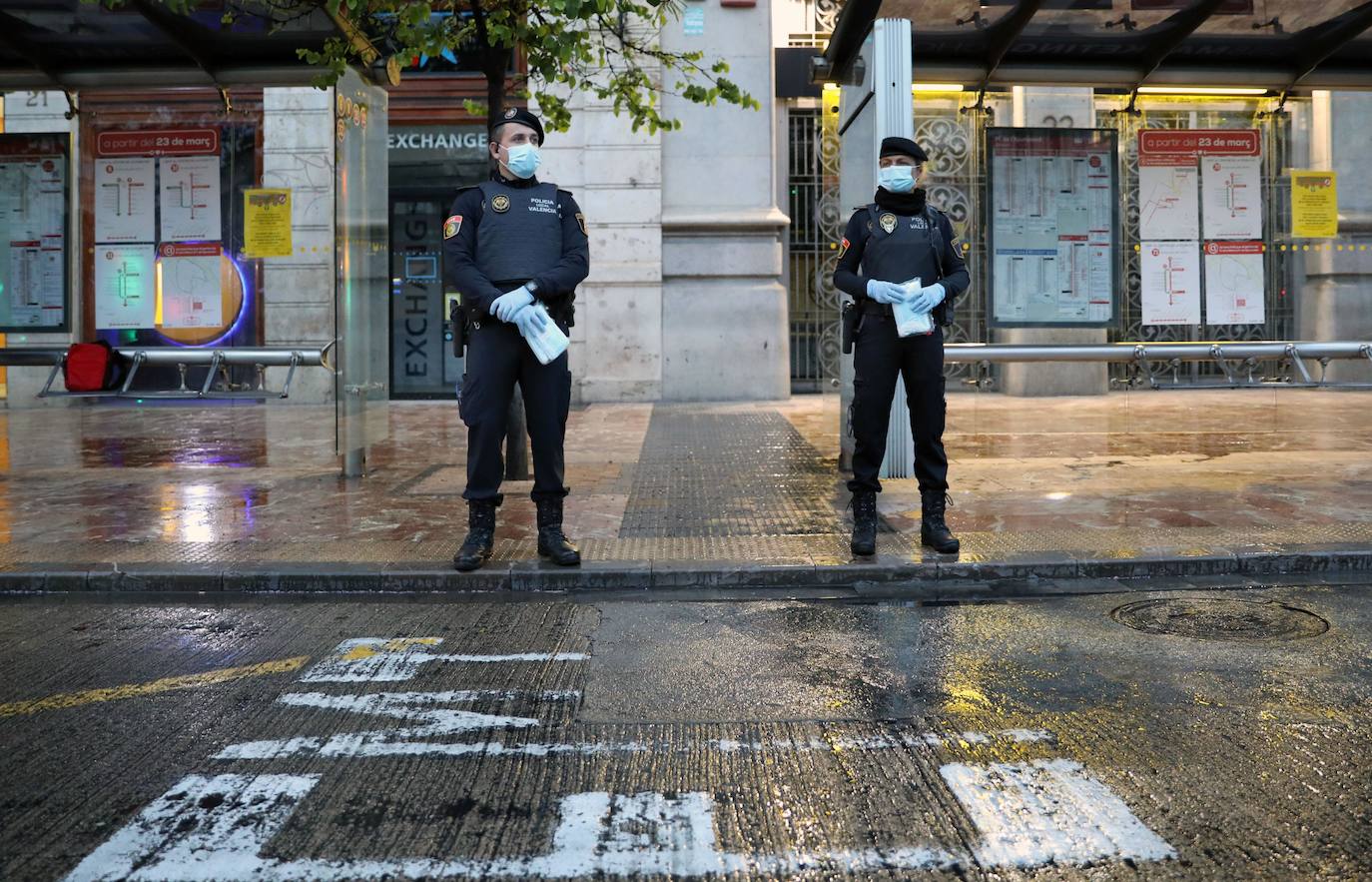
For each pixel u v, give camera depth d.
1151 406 13.01
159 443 11.50
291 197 10.31
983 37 8.89
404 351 16.52
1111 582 5.71
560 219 5.90
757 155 15.77
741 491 8.20
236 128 10.26
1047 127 9.44
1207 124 9.75
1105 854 2.71
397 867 2.68
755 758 3.36
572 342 15.77
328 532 6.79
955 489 8.16
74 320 10.29
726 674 4.21
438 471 9.42
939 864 2.67
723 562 5.83
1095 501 7.58
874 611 5.18
